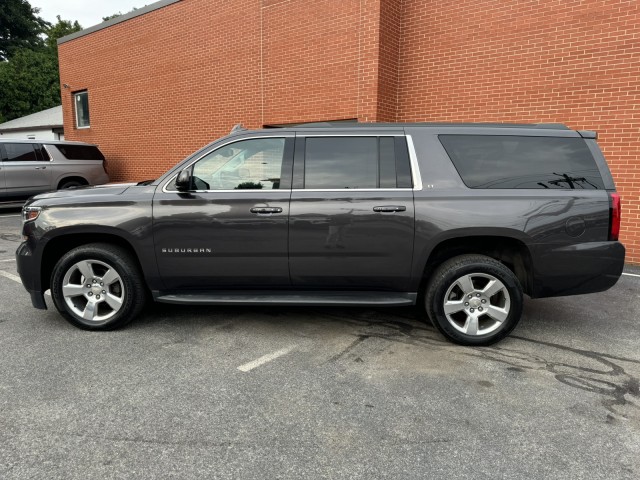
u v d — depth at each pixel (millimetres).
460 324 4195
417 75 8789
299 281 4172
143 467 2449
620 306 5250
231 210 4070
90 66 14586
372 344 4117
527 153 4035
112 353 3857
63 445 2621
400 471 2447
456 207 3916
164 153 12688
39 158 12172
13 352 3859
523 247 3988
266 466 2471
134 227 4129
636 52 6785
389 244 3998
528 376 3539
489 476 2414
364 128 4176
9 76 31703
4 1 44062
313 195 4035
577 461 2543
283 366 3654
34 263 4285
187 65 11719
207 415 2943
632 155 6980
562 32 7340
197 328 4453
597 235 3918
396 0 8672
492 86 8055
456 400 3172
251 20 10211
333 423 2877
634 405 3139
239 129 4469
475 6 8078
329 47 9008
